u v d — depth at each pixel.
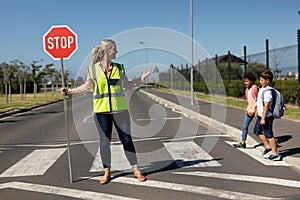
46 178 6.07
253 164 6.76
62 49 5.84
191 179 5.84
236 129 10.61
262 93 7.00
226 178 5.85
